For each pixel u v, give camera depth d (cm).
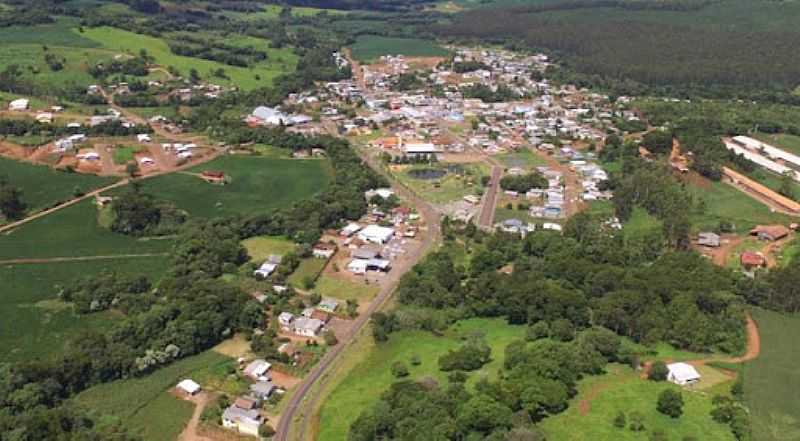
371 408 15488
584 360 16525
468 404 14000
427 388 15600
